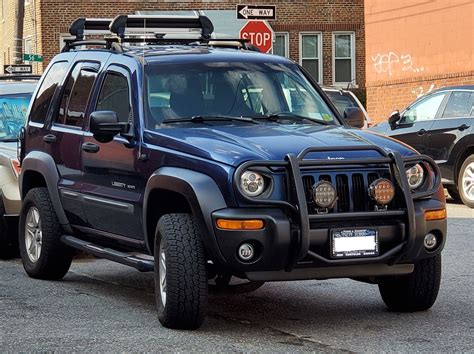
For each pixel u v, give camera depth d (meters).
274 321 8.23
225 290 8.31
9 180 11.77
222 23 38.66
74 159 9.58
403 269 7.86
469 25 24.41
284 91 9.06
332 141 7.82
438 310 8.58
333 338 7.54
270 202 7.32
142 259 8.48
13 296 9.40
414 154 7.90
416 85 26.75
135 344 7.29
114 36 10.57
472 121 16.81
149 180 8.05
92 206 9.22
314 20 40.84
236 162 7.40
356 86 41.00
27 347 7.22
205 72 8.95
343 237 7.47
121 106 8.98
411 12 26.77
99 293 9.59
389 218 7.60
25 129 10.75
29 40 40.41
